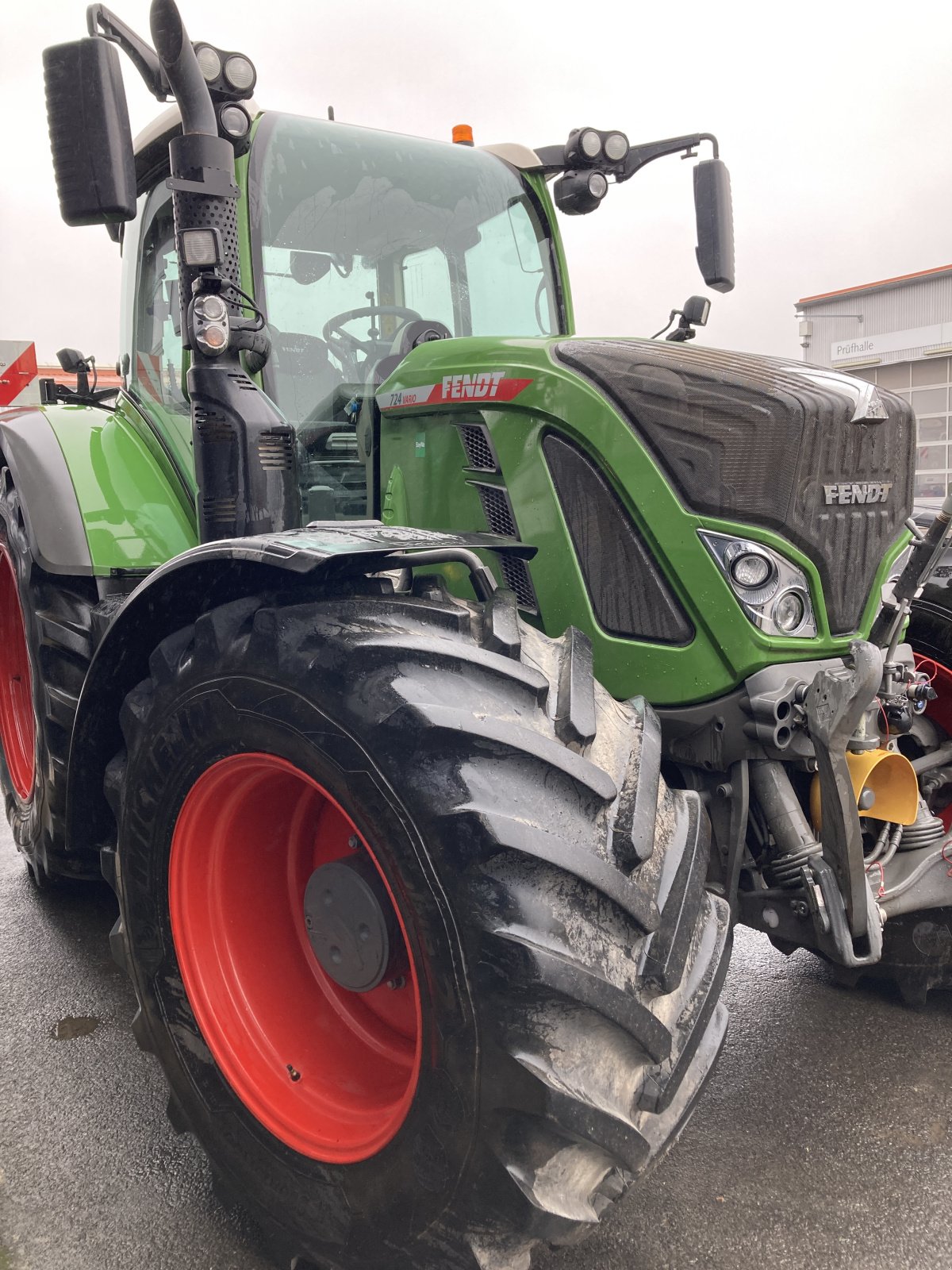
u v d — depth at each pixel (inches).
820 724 71.9
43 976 111.7
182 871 73.9
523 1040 53.8
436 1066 57.0
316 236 101.1
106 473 110.4
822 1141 81.1
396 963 64.1
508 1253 57.7
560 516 82.1
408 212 107.7
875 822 89.1
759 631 74.4
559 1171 56.0
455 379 89.4
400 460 96.3
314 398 99.8
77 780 85.4
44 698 106.3
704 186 113.0
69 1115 86.2
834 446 75.6
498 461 86.1
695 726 77.6
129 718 75.0
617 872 57.5
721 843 79.4
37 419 120.3
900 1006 103.5
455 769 56.4
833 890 74.2
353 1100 69.9
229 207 83.6
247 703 64.9
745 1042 96.8
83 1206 75.1
